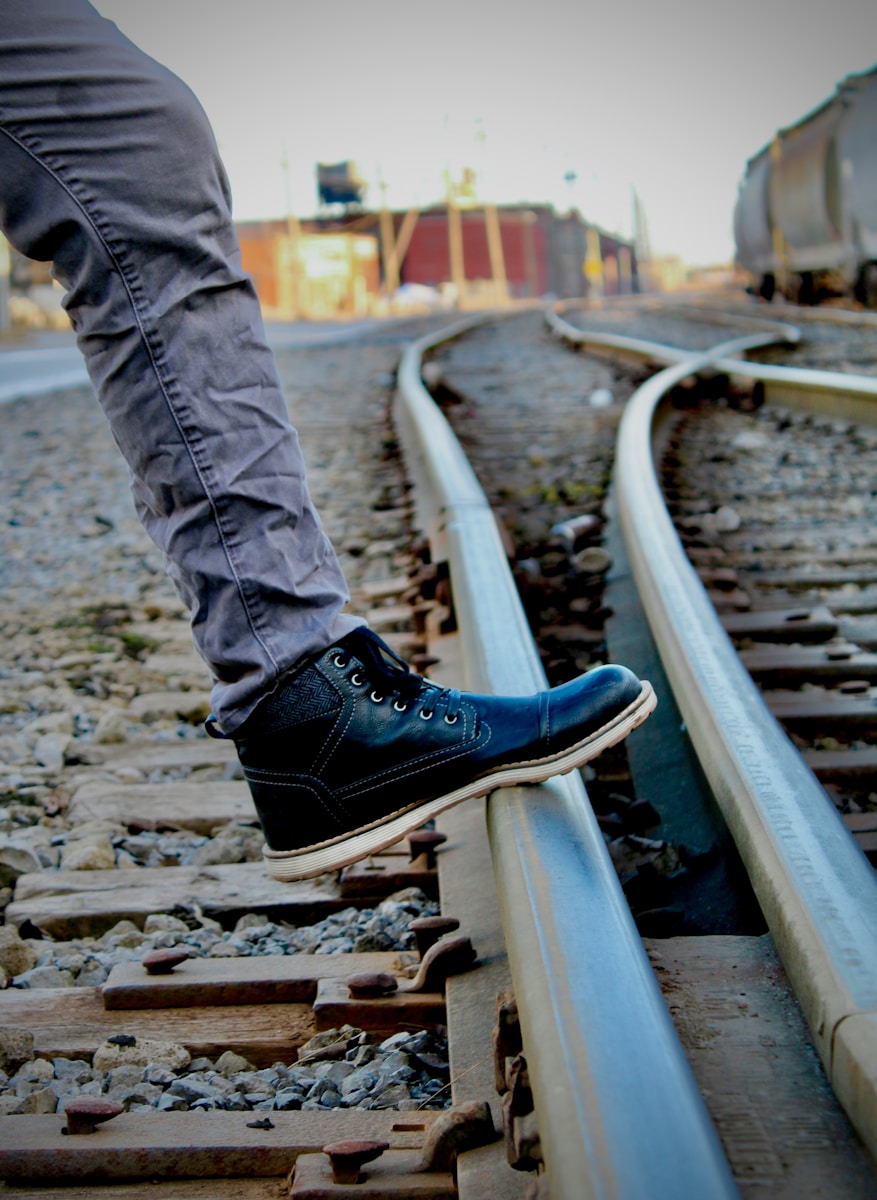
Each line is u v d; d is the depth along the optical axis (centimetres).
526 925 141
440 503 426
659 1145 106
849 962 136
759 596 404
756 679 329
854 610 388
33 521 618
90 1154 150
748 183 2566
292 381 1322
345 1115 158
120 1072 174
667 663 262
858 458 647
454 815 242
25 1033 182
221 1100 168
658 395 746
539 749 174
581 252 7444
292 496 165
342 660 172
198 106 156
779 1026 146
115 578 490
